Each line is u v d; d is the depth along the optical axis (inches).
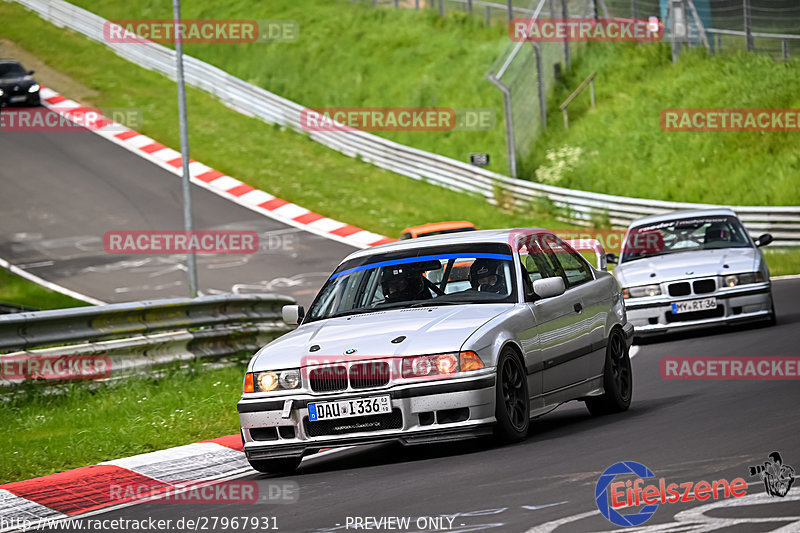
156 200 3710.6
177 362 1551.4
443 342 855.7
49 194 3747.5
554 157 3786.9
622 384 1082.1
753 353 1376.7
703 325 1621.6
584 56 4303.6
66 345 1535.4
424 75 4581.7
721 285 1622.8
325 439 856.3
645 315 1640.0
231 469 962.1
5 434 1202.0
